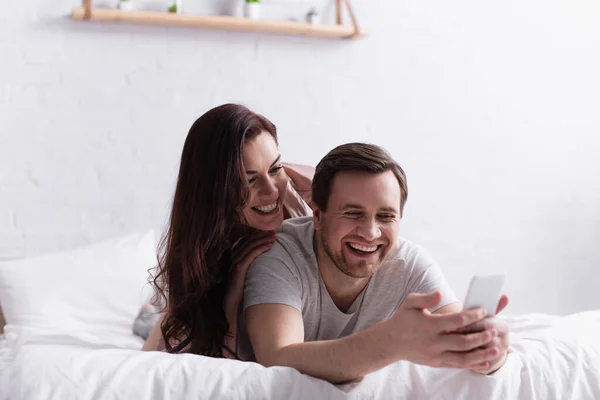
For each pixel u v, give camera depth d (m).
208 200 1.48
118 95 2.90
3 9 2.77
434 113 3.31
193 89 2.99
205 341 1.51
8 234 2.80
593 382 1.20
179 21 2.89
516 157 3.45
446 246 3.37
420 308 1.08
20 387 1.07
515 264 3.47
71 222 2.87
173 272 1.54
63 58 2.83
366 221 1.29
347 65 3.18
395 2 3.23
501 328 1.10
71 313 2.29
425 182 3.32
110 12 2.81
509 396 1.14
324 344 1.18
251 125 1.51
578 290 3.58
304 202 1.76
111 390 1.07
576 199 3.55
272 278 1.39
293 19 3.09
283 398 1.10
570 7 3.48
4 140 2.79
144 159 2.94
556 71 3.48
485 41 3.37
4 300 2.30
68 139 2.85
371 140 3.23
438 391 1.14
